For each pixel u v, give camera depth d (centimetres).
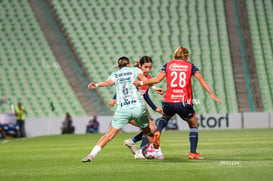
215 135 7262
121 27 13188
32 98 11456
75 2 13562
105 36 12950
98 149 2955
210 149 4259
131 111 2908
